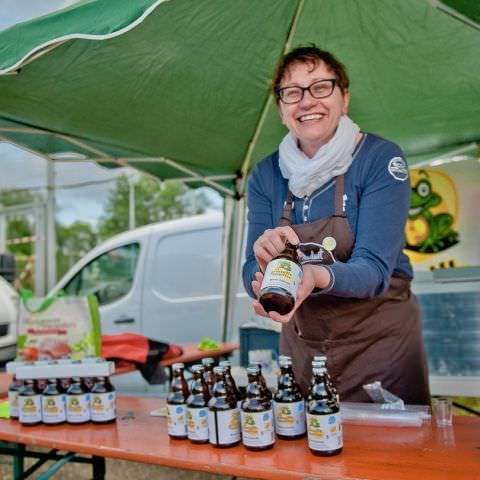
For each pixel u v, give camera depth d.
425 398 1.89
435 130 3.09
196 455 1.36
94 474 2.23
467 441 1.36
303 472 1.18
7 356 4.48
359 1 2.15
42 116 2.54
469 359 3.18
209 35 2.21
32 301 2.49
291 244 1.30
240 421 1.40
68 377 1.73
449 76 2.54
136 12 1.43
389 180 1.64
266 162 1.95
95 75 2.26
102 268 5.25
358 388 1.79
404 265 1.86
